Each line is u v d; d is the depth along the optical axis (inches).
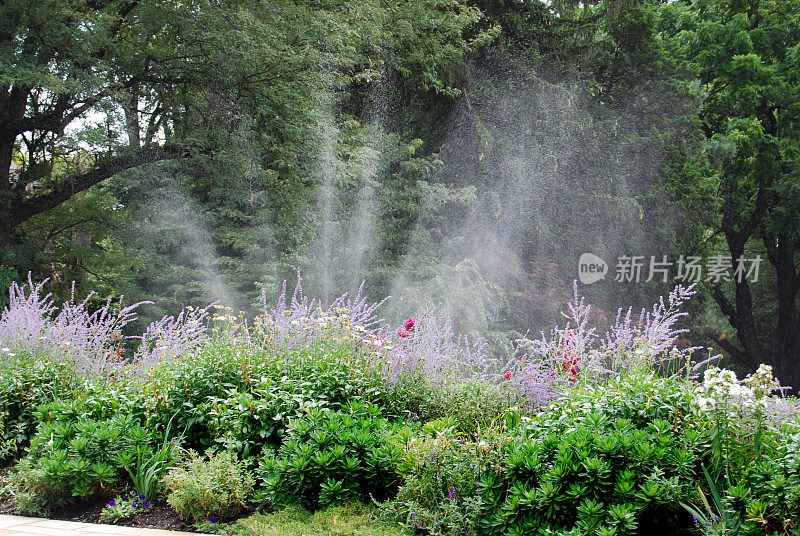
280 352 175.5
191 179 486.3
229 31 394.3
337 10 477.4
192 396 159.8
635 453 114.0
